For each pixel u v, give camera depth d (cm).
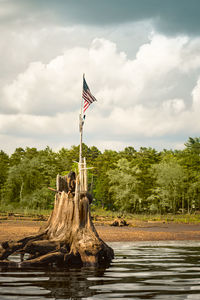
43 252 1277
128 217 5881
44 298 723
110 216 5688
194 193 8669
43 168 10025
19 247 1280
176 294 766
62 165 11481
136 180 8869
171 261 1361
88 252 1243
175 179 8481
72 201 1376
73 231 1324
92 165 11125
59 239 1327
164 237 2886
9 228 3102
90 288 826
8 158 12075
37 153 12056
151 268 1168
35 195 8819
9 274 1030
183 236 3003
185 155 10875
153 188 8912
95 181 10612
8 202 9150
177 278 971
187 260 1395
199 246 2128
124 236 2828
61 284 874
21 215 4991
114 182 9119
